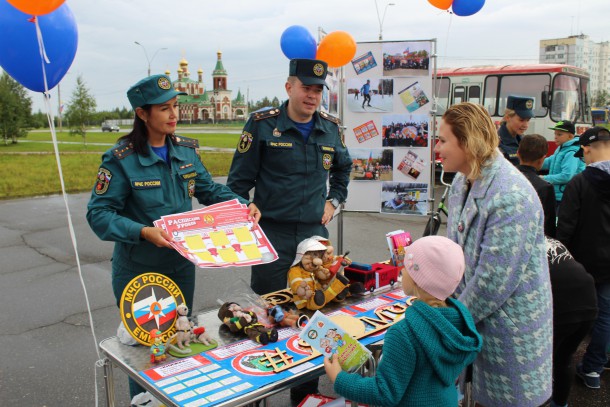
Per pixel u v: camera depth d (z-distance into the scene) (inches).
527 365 82.5
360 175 198.4
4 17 89.2
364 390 66.2
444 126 83.7
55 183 570.3
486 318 83.9
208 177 114.7
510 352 82.7
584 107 521.0
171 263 103.0
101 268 252.1
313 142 126.6
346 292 102.7
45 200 462.3
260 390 71.0
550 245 108.9
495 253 78.9
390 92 190.1
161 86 95.4
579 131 507.2
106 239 91.7
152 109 96.0
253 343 86.5
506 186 79.1
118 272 103.3
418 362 65.3
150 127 98.8
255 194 129.0
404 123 191.5
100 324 183.3
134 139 97.9
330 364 71.5
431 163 192.5
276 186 125.4
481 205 81.6
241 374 75.5
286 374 75.7
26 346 165.8
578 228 133.1
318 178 128.2
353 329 88.9
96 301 206.4
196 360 80.4
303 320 92.7
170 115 97.3
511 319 82.0
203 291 218.4
